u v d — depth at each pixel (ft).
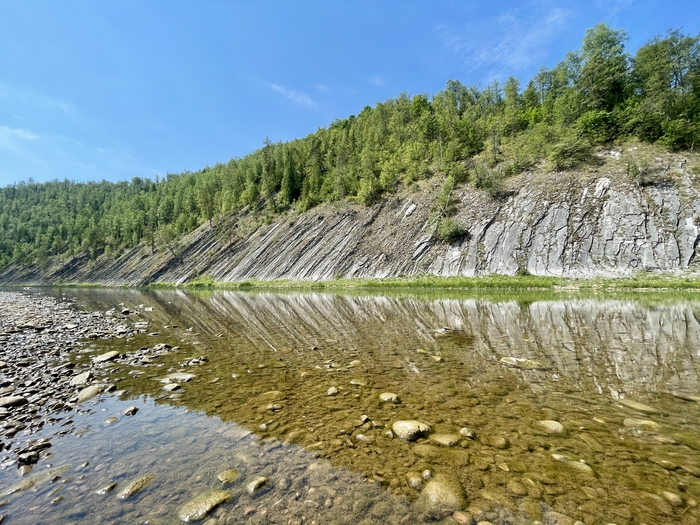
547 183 160.66
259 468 17.02
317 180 302.86
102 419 24.06
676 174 133.69
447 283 144.97
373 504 13.91
